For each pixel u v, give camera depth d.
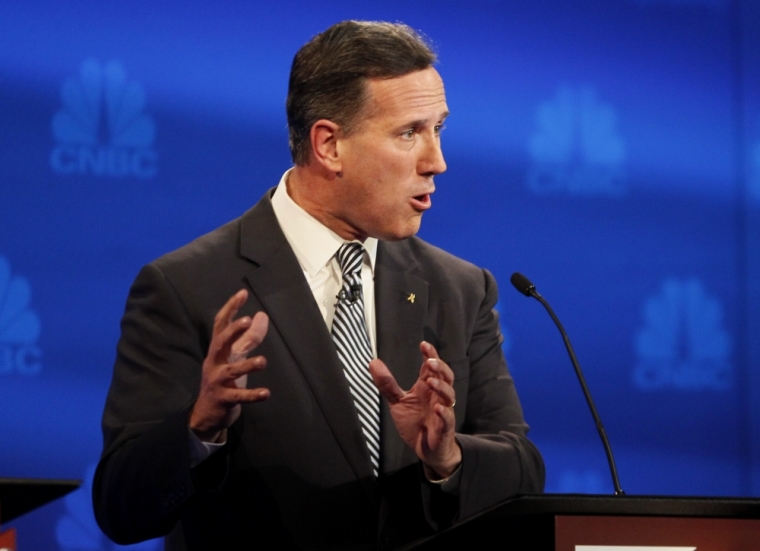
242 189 11.38
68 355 11.12
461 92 11.88
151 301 6.23
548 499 4.73
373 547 6.03
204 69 11.30
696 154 12.34
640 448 12.37
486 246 11.98
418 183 6.25
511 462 6.16
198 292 6.25
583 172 12.15
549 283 12.12
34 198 11.02
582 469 12.26
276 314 6.25
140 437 5.76
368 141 6.14
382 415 6.25
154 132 11.22
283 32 11.42
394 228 6.33
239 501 6.04
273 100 11.42
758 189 12.40
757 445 12.52
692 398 12.45
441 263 7.03
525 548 4.77
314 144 6.27
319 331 6.26
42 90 11.00
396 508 6.12
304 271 6.50
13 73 10.93
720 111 12.35
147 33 11.18
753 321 12.45
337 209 6.40
